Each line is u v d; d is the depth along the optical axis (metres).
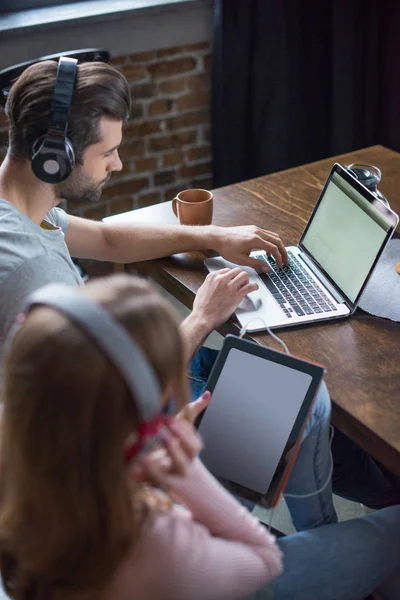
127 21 2.74
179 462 0.89
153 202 3.15
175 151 3.08
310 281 1.60
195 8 2.82
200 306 1.48
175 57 2.89
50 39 2.64
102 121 1.42
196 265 1.70
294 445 1.21
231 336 1.30
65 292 0.82
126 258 1.76
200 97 3.02
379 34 3.06
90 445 0.79
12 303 1.34
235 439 1.25
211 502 0.94
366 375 1.34
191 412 0.97
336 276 1.56
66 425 0.78
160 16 2.78
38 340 0.79
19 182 1.46
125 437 0.81
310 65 3.01
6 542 0.86
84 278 2.52
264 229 1.82
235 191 2.02
